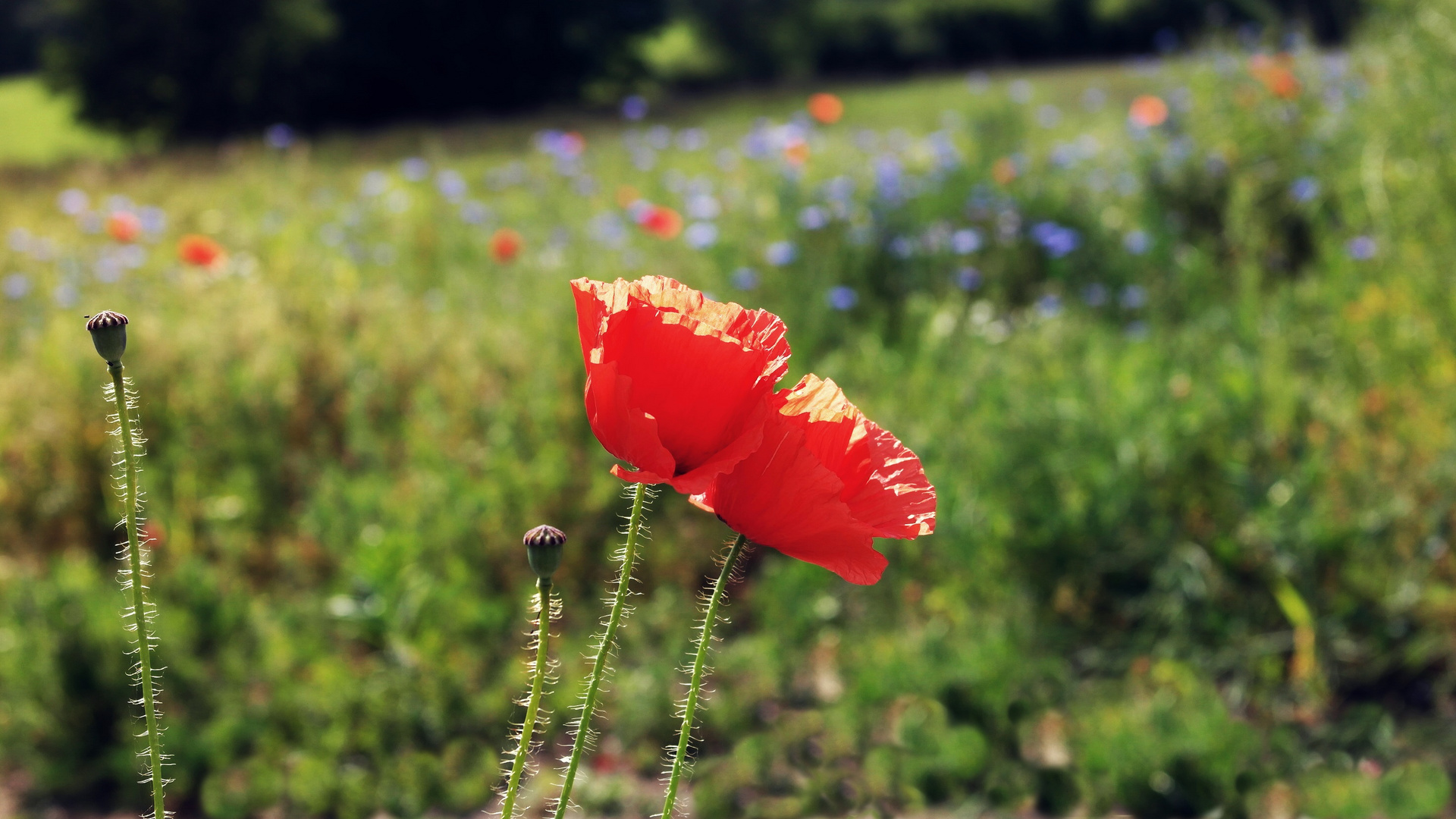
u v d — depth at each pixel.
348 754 3.19
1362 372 3.93
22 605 3.36
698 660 0.90
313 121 24.80
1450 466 3.27
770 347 0.94
